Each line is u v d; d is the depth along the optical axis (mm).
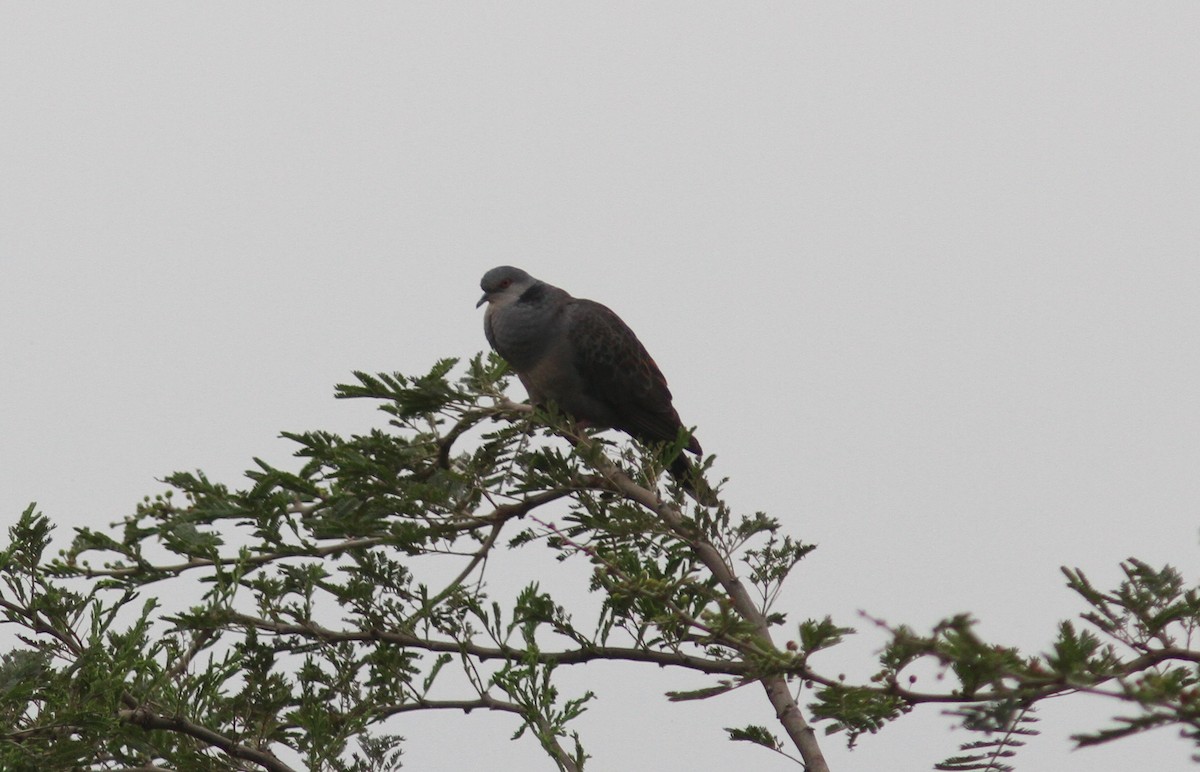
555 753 9516
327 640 11344
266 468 11086
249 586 11383
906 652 6496
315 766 10352
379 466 11148
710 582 11039
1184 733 5535
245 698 11086
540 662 10633
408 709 10883
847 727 7211
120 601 10859
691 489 11586
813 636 7930
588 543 11102
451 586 11289
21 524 10789
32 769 9188
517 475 11781
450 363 11883
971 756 6285
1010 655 6320
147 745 10195
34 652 9617
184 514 11242
